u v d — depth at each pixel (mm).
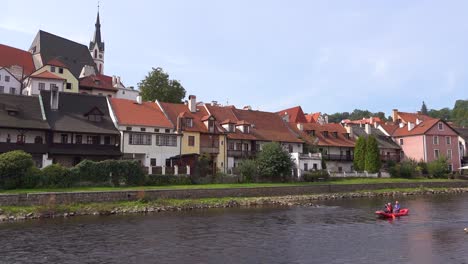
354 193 61062
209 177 55656
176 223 34062
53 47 98688
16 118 51375
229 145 67500
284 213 40906
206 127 65438
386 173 76750
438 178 80812
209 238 28234
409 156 93438
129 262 22078
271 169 59594
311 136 81938
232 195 49688
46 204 37875
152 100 84812
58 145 52719
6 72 74500
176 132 61469
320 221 35969
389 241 27656
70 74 78750
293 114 101500
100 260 22406
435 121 93000
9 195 36594
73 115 57000
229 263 22031
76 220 35031
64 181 44625
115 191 42000
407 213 40469
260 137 71375
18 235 28516
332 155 80812
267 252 24406
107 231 30266
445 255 23859
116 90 84562
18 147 49812
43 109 54625
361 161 77188
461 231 31500
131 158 57438
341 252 24484
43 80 71312
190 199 45969
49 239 27359
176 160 58438
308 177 64812
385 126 100625
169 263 21953
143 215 38406
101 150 55188
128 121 58344
